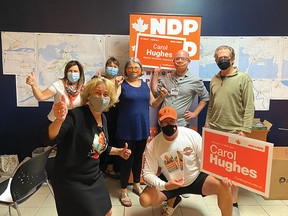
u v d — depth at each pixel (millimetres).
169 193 2264
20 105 3354
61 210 1731
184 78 2855
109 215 1908
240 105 2488
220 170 1737
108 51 3295
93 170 1752
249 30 3307
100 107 1683
